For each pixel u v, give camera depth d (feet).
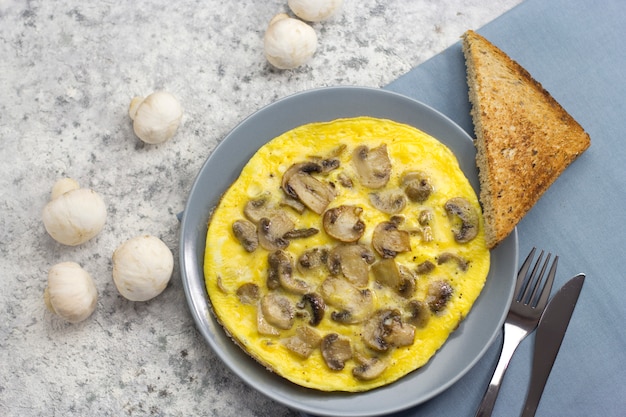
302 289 2.88
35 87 3.24
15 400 3.02
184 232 2.93
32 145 3.19
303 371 2.83
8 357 3.04
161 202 3.15
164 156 3.19
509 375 2.94
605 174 3.09
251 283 2.89
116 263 2.97
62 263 2.99
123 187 3.16
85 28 3.29
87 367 3.04
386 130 2.99
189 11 3.31
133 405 3.02
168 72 3.26
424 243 2.93
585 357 2.97
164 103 3.09
